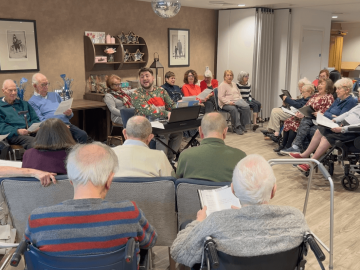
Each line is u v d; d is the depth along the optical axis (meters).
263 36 8.10
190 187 2.04
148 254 1.81
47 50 5.82
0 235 1.98
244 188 1.32
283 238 1.27
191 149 2.28
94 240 1.28
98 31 6.37
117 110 5.45
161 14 4.31
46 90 4.89
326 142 4.08
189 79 6.63
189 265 1.44
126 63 6.90
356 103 4.52
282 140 5.71
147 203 2.07
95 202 1.33
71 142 2.26
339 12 9.46
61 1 5.84
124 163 2.23
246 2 7.14
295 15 8.28
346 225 3.16
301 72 8.84
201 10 8.13
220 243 1.26
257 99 8.23
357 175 4.52
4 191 2.03
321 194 3.89
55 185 2.01
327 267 2.52
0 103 4.35
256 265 1.28
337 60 12.52
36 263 1.29
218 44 8.56
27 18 5.52
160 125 3.93
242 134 6.87
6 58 5.37
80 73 6.27
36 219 1.29
